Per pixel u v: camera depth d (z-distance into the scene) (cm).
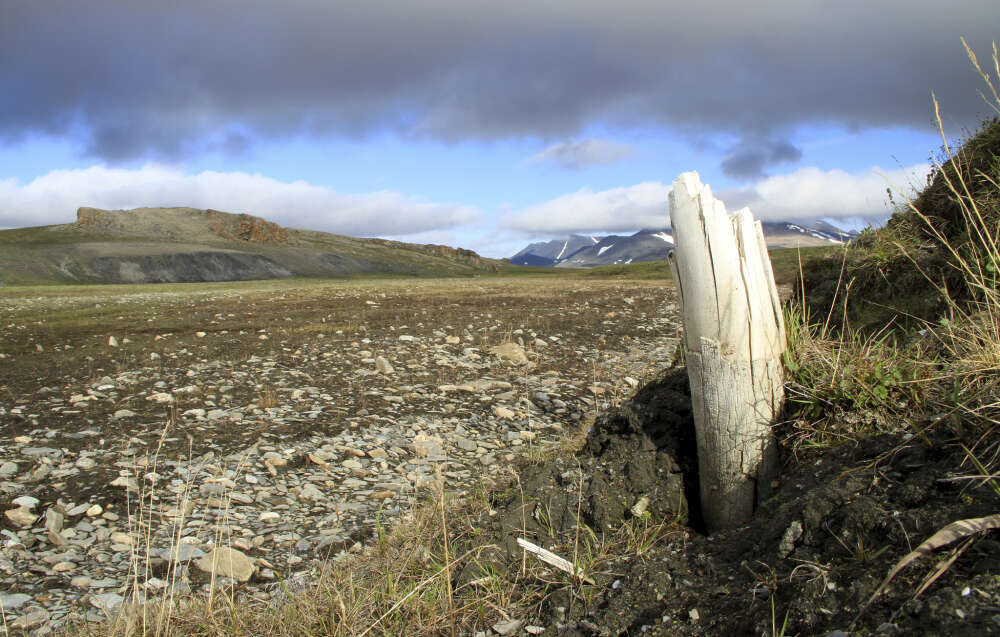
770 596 288
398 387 1137
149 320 2078
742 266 394
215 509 626
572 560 387
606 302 2742
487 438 882
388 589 386
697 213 391
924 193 645
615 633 314
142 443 809
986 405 306
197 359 1361
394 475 739
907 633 222
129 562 513
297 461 767
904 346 457
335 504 654
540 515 447
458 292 3538
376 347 1532
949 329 389
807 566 289
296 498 668
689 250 395
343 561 494
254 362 1336
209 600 378
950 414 329
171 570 500
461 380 1205
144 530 572
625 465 458
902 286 571
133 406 980
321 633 352
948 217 589
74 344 1575
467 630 342
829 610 258
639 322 2016
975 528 249
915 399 362
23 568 498
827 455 367
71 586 472
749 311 391
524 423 945
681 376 566
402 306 2592
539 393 1102
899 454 330
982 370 336
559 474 502
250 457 773
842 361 413
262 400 1007
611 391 1112
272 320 2061
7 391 1072
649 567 356
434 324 1948
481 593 375
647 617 319
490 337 1680
